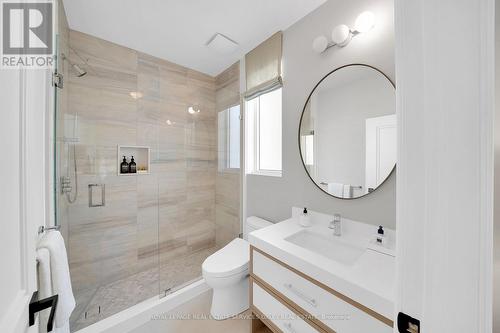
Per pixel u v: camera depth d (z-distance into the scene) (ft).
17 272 1.53
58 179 4.11
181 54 6.67
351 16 4.08
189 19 5.03
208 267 4.68
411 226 1.29
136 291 5.68
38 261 2.30
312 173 4.77
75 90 5.42
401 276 1.35
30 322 1.67
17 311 1.41
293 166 5.23
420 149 1.24
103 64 5.87
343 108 4.21
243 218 6.90
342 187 4.24
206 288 5.81
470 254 1.08
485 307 1.04
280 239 3.89
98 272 5.90
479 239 1.05
